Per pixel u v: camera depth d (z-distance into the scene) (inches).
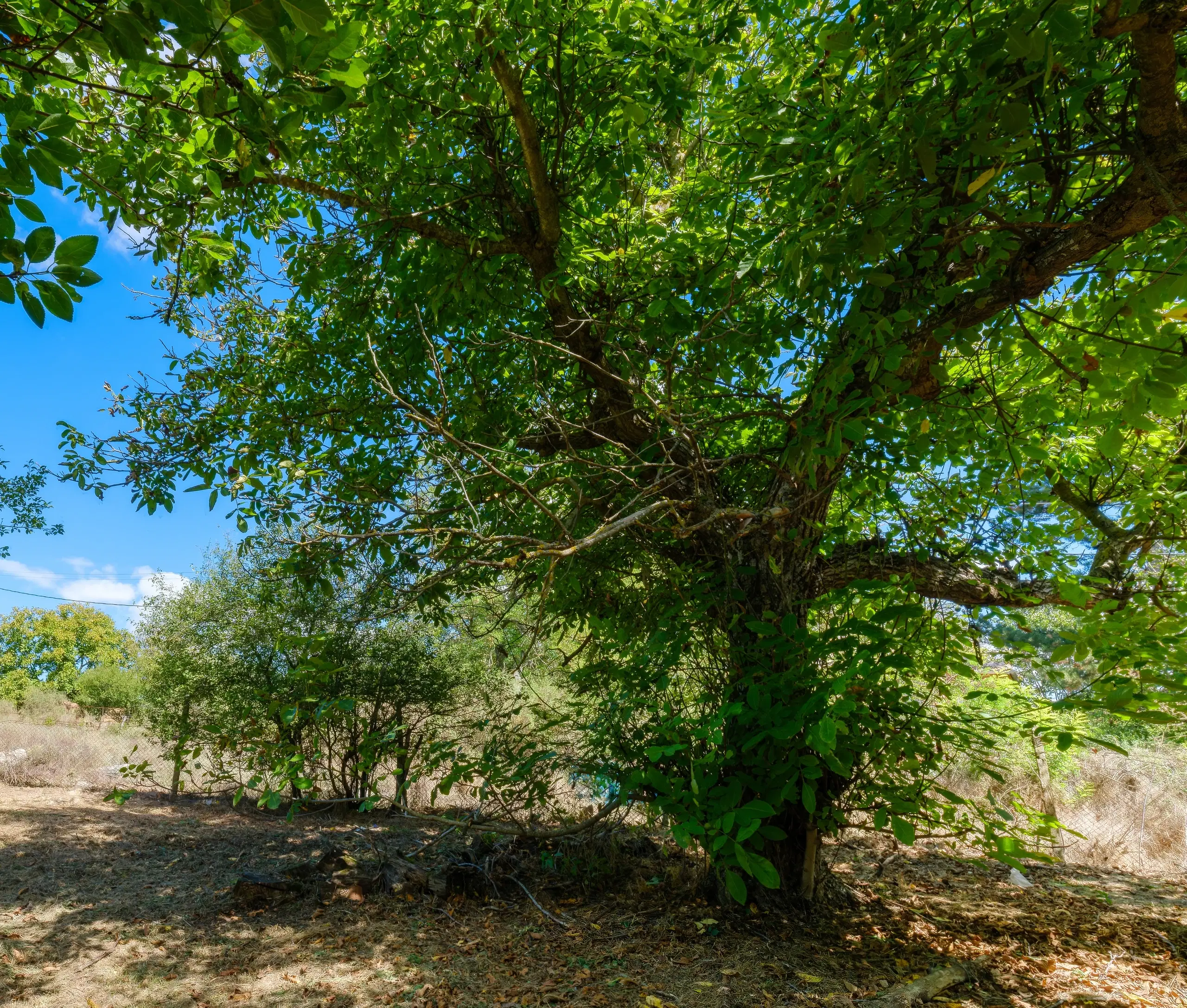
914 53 116.2
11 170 69.9
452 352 227.8
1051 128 120.5
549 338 228.2
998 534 228.5
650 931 198.7
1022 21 85.2
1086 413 178.1
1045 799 363.3
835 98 135.9
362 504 199.6
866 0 117.2
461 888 229.6
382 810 358.6
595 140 205.8
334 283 233.8
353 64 85.7
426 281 206.8
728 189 193.3
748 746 153.4
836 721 135.4
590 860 240.8
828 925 203.8
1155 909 247.1
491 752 215.0
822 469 180.9
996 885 269.6
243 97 78.8
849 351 142.5
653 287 179.6
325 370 249.9
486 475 147.4
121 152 137.8
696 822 151.5
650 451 209.2
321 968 176.9
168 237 141.7
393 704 366.6
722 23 170.6
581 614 242.5
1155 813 355.9
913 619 173.8
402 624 369.1
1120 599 160.6
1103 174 143.2
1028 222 119.3
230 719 342.3
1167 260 110.7
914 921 213.9
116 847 280.4
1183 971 183.8
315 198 207.9
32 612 1230.9
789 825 210.5
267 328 269.3
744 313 190.9
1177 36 126.0
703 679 198.1
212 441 257.1
